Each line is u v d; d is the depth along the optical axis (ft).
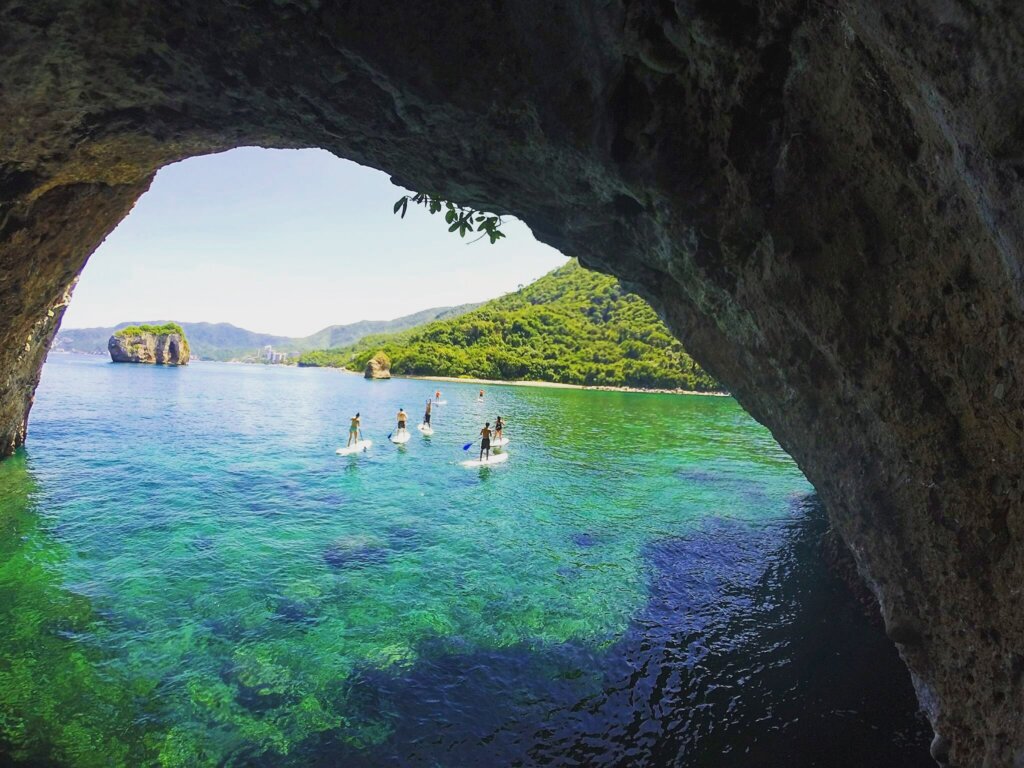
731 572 40.09
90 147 22.20
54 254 30.83
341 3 15.19
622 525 51.29
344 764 20.45
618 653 28.53
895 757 21.18
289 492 59.88
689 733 22.54
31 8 14.80
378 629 30.30
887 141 11.27
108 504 52.13
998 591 12.18
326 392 219.20
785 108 13.55
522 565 40.63
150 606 31.71
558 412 161.07
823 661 27.89
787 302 15.97
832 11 10.57
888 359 13.80
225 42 16.63
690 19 13.09
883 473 15.56
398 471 72.90
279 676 25.57
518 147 19.36
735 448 99.71
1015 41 6.46
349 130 20.58
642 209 20.49
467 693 24.89
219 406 148.97
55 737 20.95
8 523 45.24
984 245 9.88
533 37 15.75
